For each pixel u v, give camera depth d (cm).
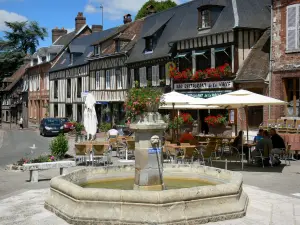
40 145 2283
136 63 2705
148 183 738
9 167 1296
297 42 1662
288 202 746
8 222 619
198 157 1259
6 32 6266
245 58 1967
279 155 1361
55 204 669
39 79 4838
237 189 645
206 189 612
